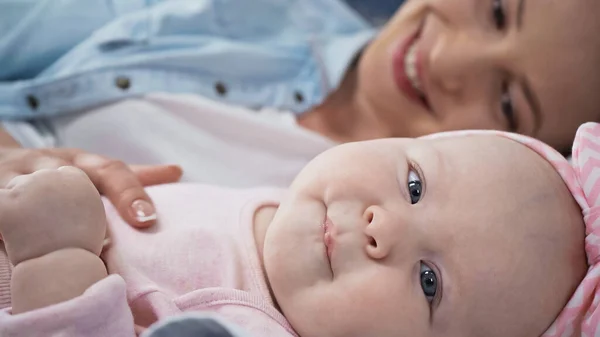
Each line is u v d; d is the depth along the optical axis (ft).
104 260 2.46
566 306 2.39
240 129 4.05
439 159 2.54
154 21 4.07
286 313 2.44
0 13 3.78
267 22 4.61
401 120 4.17
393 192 2.44
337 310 2.31
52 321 1.91
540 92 3.67
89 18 4.02
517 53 3.65
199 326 1.82
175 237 2.57
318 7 4.84
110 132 3.82
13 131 3.63
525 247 2.37
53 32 3.91
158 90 3.95
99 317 1.98
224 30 4.44
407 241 2.33
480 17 3.82
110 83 3.83
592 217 2.45
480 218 2.38
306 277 2.39
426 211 2.40
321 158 2.66
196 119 3.99
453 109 3.95
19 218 2.05
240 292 2.42
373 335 2.28
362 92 4.36
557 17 3.57
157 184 3.11
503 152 2.60
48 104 3.75
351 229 2.36
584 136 2.61
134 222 2.57
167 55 3.98
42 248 2.07
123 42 3.96
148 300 2.34
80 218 2.14
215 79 4.18
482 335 2.35
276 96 4.37
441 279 2.34
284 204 2.59
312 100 4.42
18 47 3.84
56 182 2.14
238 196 2.96
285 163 4.10
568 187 2.59
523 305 2.35
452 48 3.84
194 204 2.81
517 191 2.46
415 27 4.16
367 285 2.29
